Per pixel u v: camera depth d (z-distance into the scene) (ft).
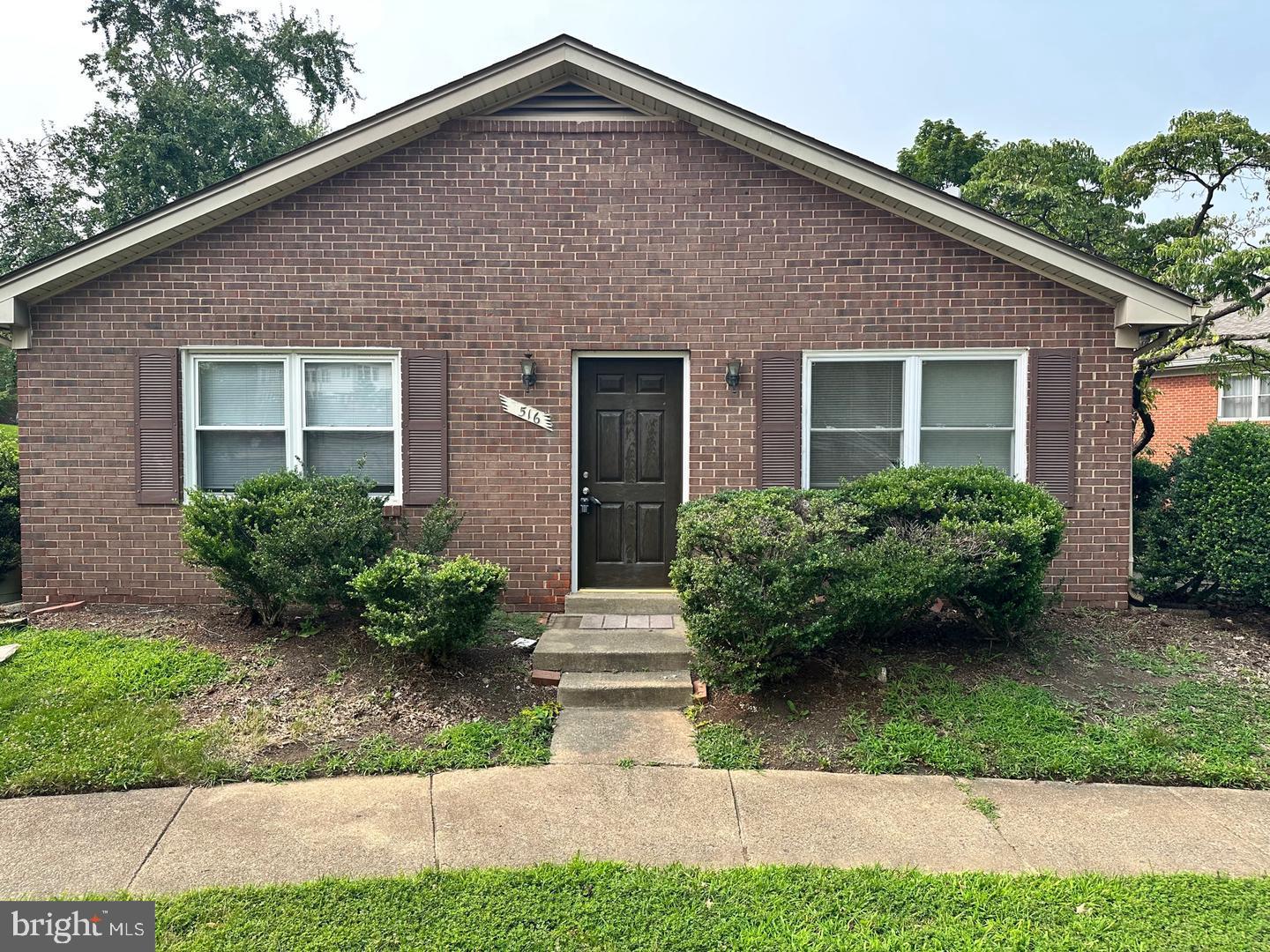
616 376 24.38
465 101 22.90
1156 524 23.85
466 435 23.91
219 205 22.66
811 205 23.61
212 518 19.95
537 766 15.33
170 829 12.87
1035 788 14.67
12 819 13.19
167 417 23.58
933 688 17.89
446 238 23.67
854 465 24.36
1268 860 12.24
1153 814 13.70
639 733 16.87
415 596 18.03
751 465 23.98
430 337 23.77
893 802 14.01
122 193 69.67
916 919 10.57
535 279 23.73
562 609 24.02
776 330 23.79
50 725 16.08
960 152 72.59
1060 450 23.67
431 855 12.17
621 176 23.63
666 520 24.53
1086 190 52.70
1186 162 35.24
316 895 10.97
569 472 23.97
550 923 10.42
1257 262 26.25
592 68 22.68
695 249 23.72
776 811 13.66
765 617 16.88
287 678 18.35
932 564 18.08
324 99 84.58
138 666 18.66
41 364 23.49
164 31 78.02
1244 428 23.47
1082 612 23.30
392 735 16.15
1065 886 11.29
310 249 23.58
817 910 10.74
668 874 11.57
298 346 23.66
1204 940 10.10
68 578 23.82
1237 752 15.83
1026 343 23.61
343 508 20.48
